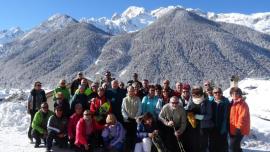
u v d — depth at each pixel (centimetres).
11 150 1420
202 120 1198
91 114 1344
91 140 1329
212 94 1294
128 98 1319
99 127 1346
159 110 1289
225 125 1186
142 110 1317
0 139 1652
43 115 1470
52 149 1409
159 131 1255
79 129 1320
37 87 1608
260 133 1869
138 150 1257
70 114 1433
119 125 1312
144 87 1448
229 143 1186
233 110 1153
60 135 1406
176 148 1245
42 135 1469
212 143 1215
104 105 1367
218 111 1200
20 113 2172
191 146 1216
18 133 1838
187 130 1224
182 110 1216
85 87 1450
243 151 1502
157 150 1247
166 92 1325
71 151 1386
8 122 2070
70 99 1580
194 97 1218
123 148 1312
